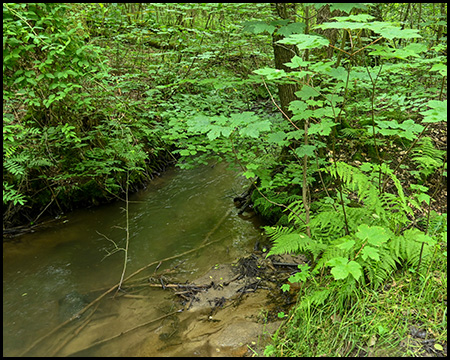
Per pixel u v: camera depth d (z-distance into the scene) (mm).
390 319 2354
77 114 4969
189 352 2611
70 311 3152
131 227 4723
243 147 4566
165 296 3336
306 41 1897
